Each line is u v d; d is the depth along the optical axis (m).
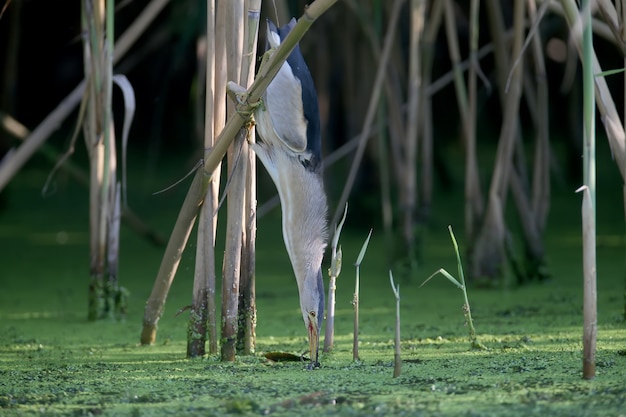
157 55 23.92
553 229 18.16
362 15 13.63
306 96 8.37
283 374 7.98
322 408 6.73
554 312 11.10
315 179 8.44
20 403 7.12
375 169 17.92
